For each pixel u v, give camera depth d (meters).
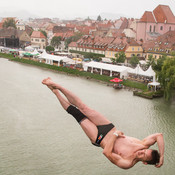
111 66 74.94
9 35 140.12
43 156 27.84
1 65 91.88
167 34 91.38
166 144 32.47
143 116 43.25
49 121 37.97
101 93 58.53
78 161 27.33
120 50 92.38
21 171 24.88
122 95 57.69
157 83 60.09
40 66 91.75
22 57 107.94
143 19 119.12
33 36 139.38
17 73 77.81
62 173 25.00
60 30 172.75
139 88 63.56
